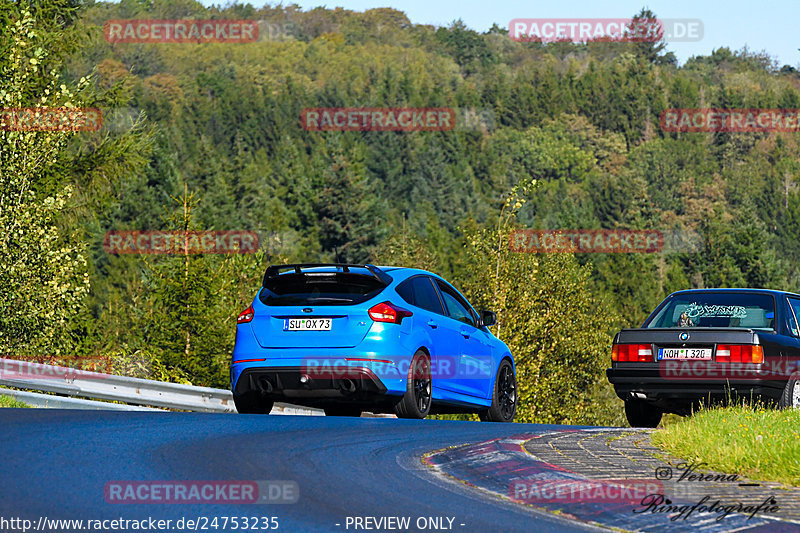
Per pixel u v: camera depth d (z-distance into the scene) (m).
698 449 28.95
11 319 79.25
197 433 31.30
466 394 45.91
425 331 42.34
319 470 25.38
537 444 30.48
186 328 120.06
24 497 20.88
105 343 95.50
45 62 93.69
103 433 30.12
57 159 86.12
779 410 40.00
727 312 44.59
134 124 101.88
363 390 39.84
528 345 126.56
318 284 41.53
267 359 40.53
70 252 85.19
